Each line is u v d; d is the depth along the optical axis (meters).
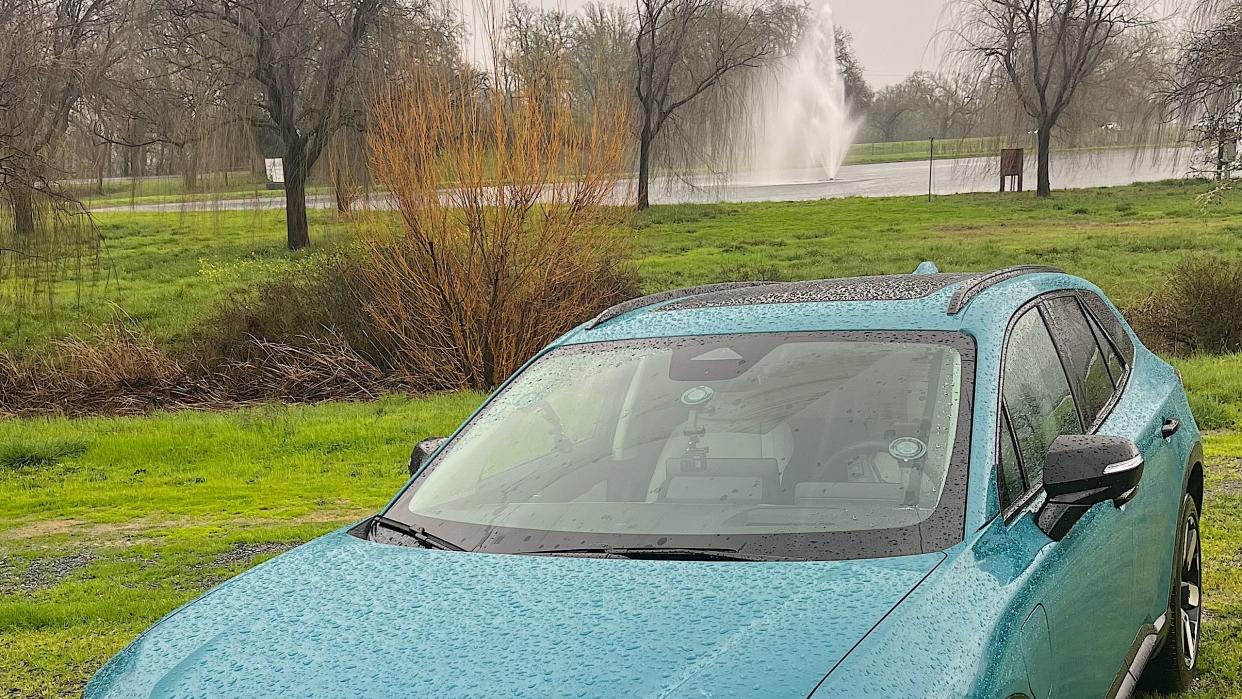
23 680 5.63
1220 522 7.39
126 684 2.70
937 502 2.97
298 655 2.60
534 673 2.38
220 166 34.12
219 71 33.12
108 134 28.20
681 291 4.55
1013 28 55.06
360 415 14.95
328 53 33.75
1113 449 3.05
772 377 3.50
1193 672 4.71
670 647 2.42
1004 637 2.62
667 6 50.91
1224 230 39.25
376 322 19.45
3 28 21.06
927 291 3.79
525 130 17.25
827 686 2.25
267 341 20.36
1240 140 21.55
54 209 21.56
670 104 52.34
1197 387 13.24
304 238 39.62
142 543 8.70
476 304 17.81
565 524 3.16
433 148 17.27
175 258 39.44
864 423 3.24
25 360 20.55
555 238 17.66
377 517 3.47
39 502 10.40
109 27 28.00
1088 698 3.19
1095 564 3.33
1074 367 4.02
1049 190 55.81
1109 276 30.11
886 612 2.50
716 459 3.27
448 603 2.74
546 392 3.81
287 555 3.31
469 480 3.50
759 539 2.92
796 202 56.75
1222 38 22.20
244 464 11.96
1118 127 53.56
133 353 20.14
